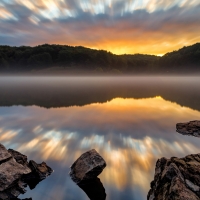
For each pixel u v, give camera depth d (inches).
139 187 359.6
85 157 412.5
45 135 679.7
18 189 337.1
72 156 494.6
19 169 351.3
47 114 1122.0
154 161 466.6
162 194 284.0
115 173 406.9
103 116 1051.3
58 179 383.2
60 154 508.1
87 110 1259.8
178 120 944.3
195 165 316.2
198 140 619.2
